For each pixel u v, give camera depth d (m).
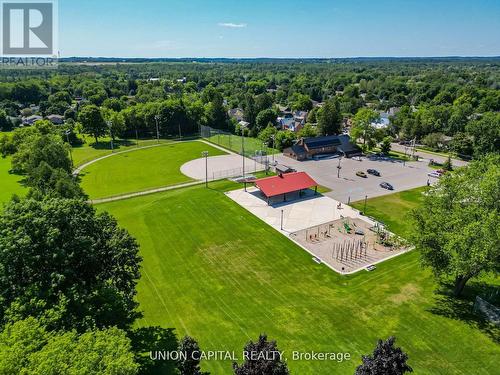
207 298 45.59
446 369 34.19
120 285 37.59
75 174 97.94
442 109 140.38
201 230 63.66
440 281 48.31
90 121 132.88
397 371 26.47
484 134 109.38
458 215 40.69
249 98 164.62
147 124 145.88
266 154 115.69
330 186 86.81
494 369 34.22
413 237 43.50
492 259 38.28
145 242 59.56
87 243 33.56
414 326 40.00
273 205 74.62
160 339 38.38
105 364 23.22
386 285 48.06
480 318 41.12
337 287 47.78
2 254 28.95
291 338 38.50
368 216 70.06
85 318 29.64
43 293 29.45
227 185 86.50
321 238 61.22
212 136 145.38
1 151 109.50
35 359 22.06
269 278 49.88
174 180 92.69
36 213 32.50
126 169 103.00
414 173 97.12
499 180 39.50
